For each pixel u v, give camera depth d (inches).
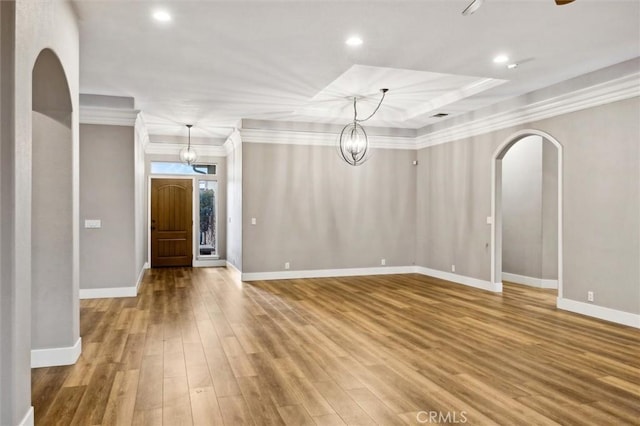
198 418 104.7
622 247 190.4
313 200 323.6
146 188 373.7
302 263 321.4
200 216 392.5
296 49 170.6
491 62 186.9
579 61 186.1
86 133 243.3
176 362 143.4
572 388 123.0
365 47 169.0
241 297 250.5
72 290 140.6
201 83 216.2
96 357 148.0
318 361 144.6
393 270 344.2
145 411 108.3
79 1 131.0
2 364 83.5
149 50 171.3
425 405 112.0
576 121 211.5
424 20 145.0
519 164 304.0
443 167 317.7
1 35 83.0
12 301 84.0
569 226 215.8
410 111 300.2
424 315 208.2
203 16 141.7
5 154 83.9
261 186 311.3
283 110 276.7
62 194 138.2
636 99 184.1
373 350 155.9
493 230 269.7
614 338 170.2
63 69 121.4
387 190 342.3
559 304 222.2
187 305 229.1
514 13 139.9
